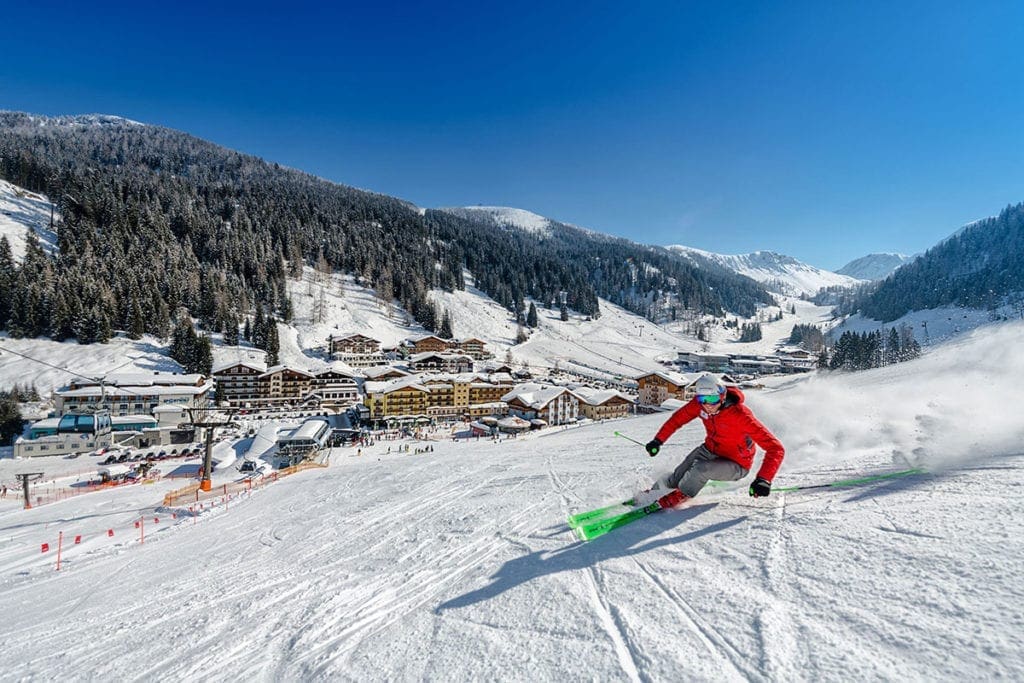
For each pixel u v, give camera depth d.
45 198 121.06
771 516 4.09
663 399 74.44
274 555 7.10
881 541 3.23
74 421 46.94
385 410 63.53
